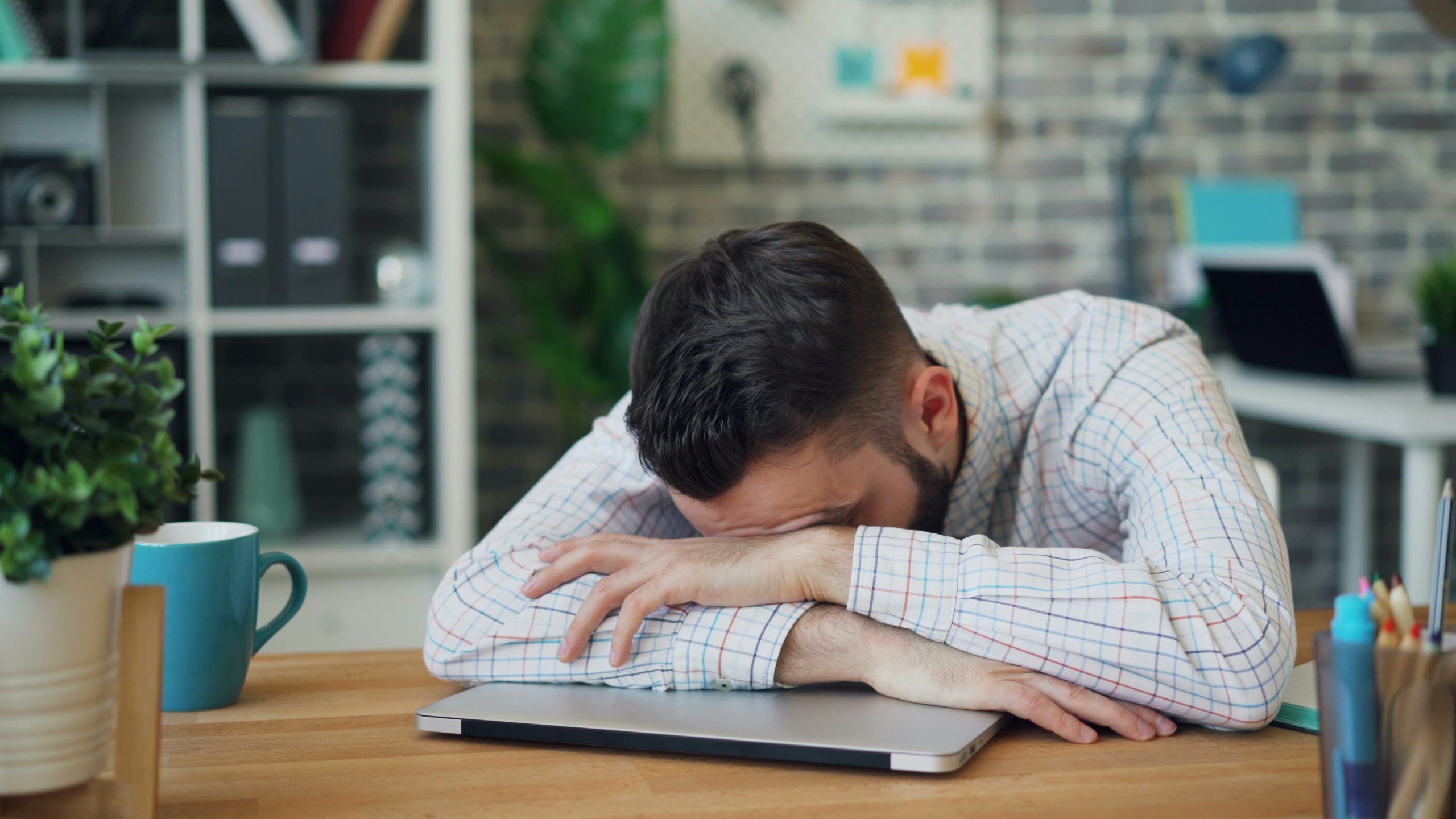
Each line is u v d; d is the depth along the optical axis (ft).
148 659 2.04
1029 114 10.06
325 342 9.09
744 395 2.72
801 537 2.86
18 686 1.94
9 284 7.78
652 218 9.67
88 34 7.26
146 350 1.98
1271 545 2.98
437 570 7.84
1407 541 6.78
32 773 1.96
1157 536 3.10
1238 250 9.83
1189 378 3.50
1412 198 10.57
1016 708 2.60
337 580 7.75
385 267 8.09
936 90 9.81
